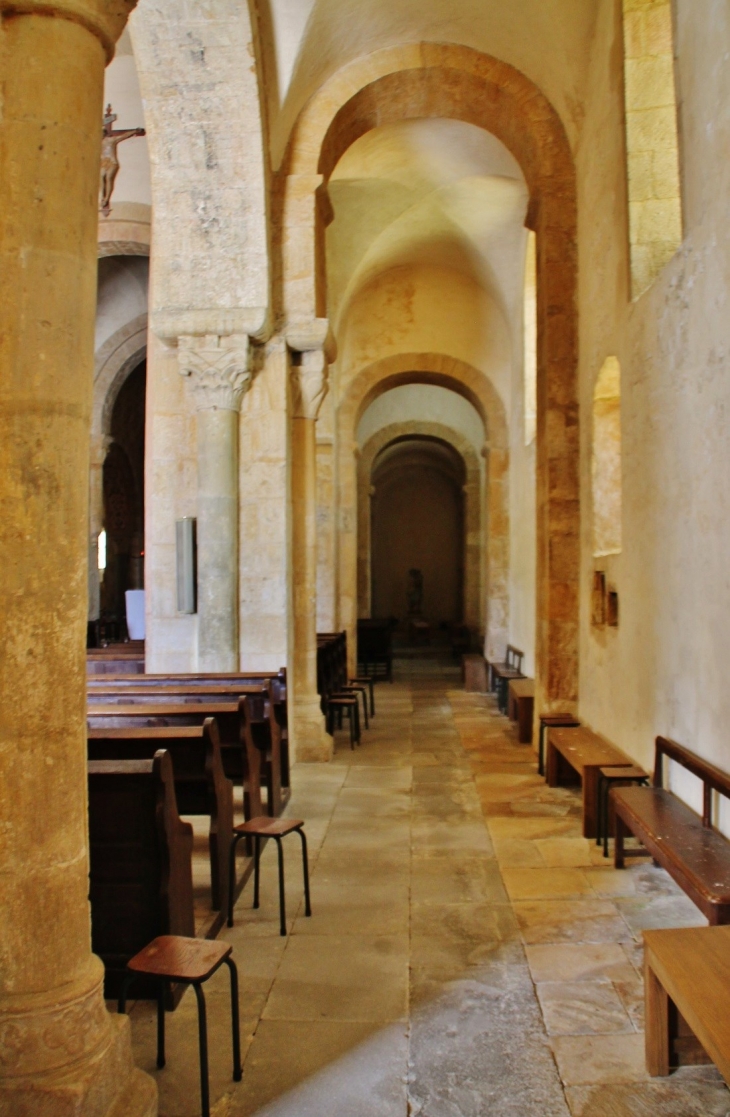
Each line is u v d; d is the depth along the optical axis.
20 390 2.70
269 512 8.01
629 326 6.36
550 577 8.34
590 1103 2.98
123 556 21.84
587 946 4.25
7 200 2.76
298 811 6.81
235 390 7.83
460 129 10.10
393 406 20.02
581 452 8.21
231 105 7.40
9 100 2.80
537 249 8.80
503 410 14.61
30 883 2.63
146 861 3.66
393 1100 3.01
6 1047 2.54
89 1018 2.65
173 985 3.64
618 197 6.69
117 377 16.05
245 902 4.87
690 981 2.83
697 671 4.90
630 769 5.91
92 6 2.87
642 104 6.38
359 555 20.11
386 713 12.06
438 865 5.48
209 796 4.57
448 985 3.86
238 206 7.65
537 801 7.07
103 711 5.46
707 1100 2.99
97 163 2.96
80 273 2.84
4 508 2.68
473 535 20.44
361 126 9.03
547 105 8.41
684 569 5.12
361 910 4.75
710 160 4.59
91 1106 2.57
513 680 11.18
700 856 4.03
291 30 7.49
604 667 7.25
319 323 8.03
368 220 12.05
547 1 7.45
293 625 8.66
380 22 8.06
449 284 14.41
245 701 5.41
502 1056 3.27
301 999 3.73
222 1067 3.21
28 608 2.67
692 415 4.95
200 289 7.73
